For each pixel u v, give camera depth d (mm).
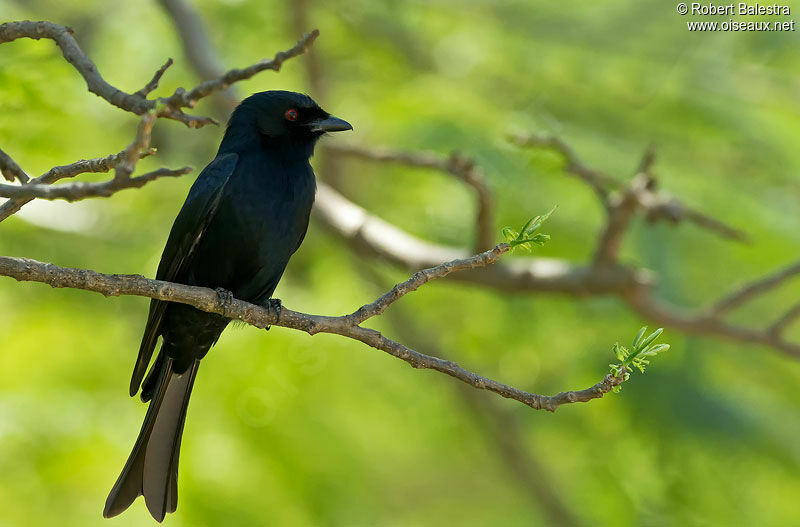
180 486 11133
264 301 9320
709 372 13891
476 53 15328
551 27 14688
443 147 13055
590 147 13703
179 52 14586
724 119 14086
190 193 8734
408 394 15375
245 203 8727
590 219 13484
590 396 6234
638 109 14516
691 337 13414
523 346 14750
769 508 13672
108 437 11570
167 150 15469
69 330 13484
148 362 8234
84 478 11297
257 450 12039
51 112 10305
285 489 11828
